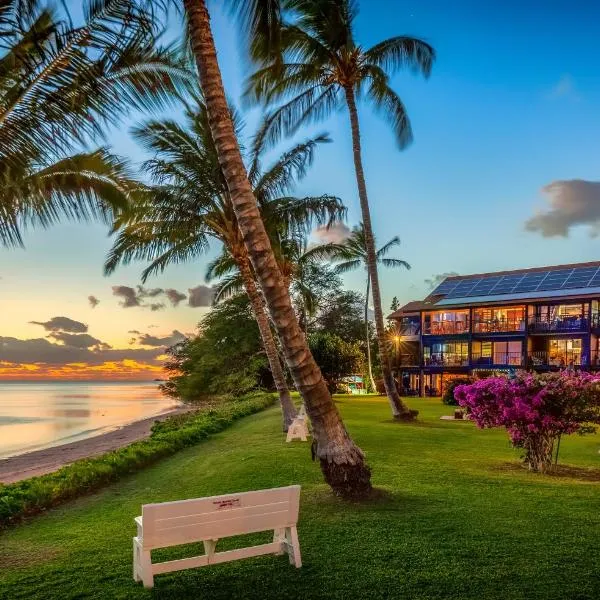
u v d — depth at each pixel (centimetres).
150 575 506
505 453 1267
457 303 4238
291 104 2081
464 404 1123
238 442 1647
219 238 1955
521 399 1026
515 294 4059
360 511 720
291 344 779
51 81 842
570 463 1151
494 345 4278
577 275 3984
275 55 1108
